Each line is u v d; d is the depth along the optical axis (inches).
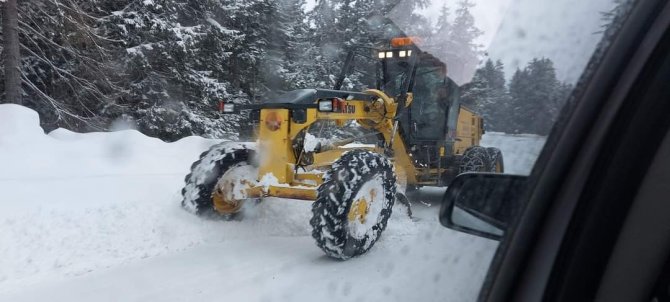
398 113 240.5
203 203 210.1
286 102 199.6
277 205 233.5
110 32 653.9
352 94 222.8
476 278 59.4
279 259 176.2
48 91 634.8
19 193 227.0
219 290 146.9
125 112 671.1
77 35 557.9
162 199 232.4
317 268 163.5
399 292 83.1
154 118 677.3
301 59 1142.3
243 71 1031.0
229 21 937.5
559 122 49.2
